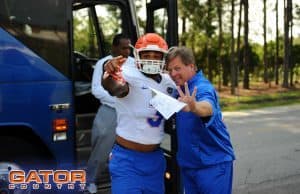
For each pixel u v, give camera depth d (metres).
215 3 22.25
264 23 26.42
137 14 5.25
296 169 7.36
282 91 23.73
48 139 4.49
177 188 4.65
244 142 9.69
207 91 3.27
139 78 3.32
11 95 4.31
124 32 5.37
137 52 3.32
